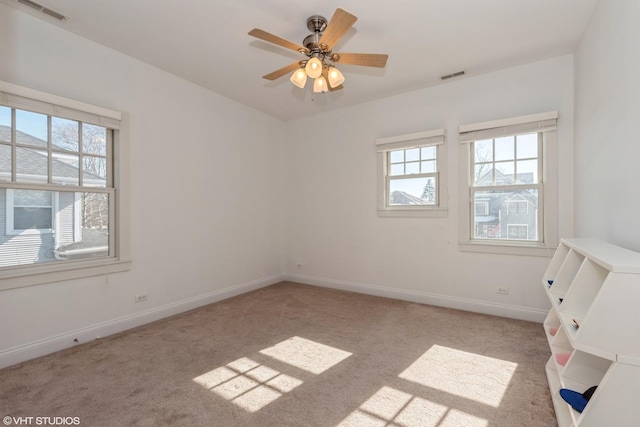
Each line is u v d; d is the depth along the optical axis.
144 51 2.92
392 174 4.05
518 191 3.25
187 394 1.90
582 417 1.22
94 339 2.71
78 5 2.26
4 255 2.29
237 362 2.31
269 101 4.19
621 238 1.78
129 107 3.00
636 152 1.58
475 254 3.43
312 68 1.99
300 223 4.88
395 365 2.26
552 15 2.37
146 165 3.14
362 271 4.26
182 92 3.50
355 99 4.11
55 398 1.85
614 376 1.17
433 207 3.70
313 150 4.73
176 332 2.88
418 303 3.76
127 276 2.98
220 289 3.94
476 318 3.22
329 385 2.01
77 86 2.64
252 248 4.44
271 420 1.67
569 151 2.95
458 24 2.49
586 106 2.50
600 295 1.20
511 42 2.75
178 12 2.35
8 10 2.27
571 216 2.94
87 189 2.73
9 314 2.27
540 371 2.16
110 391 1.92
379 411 1.75
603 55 2.08
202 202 3.72
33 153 2.43
